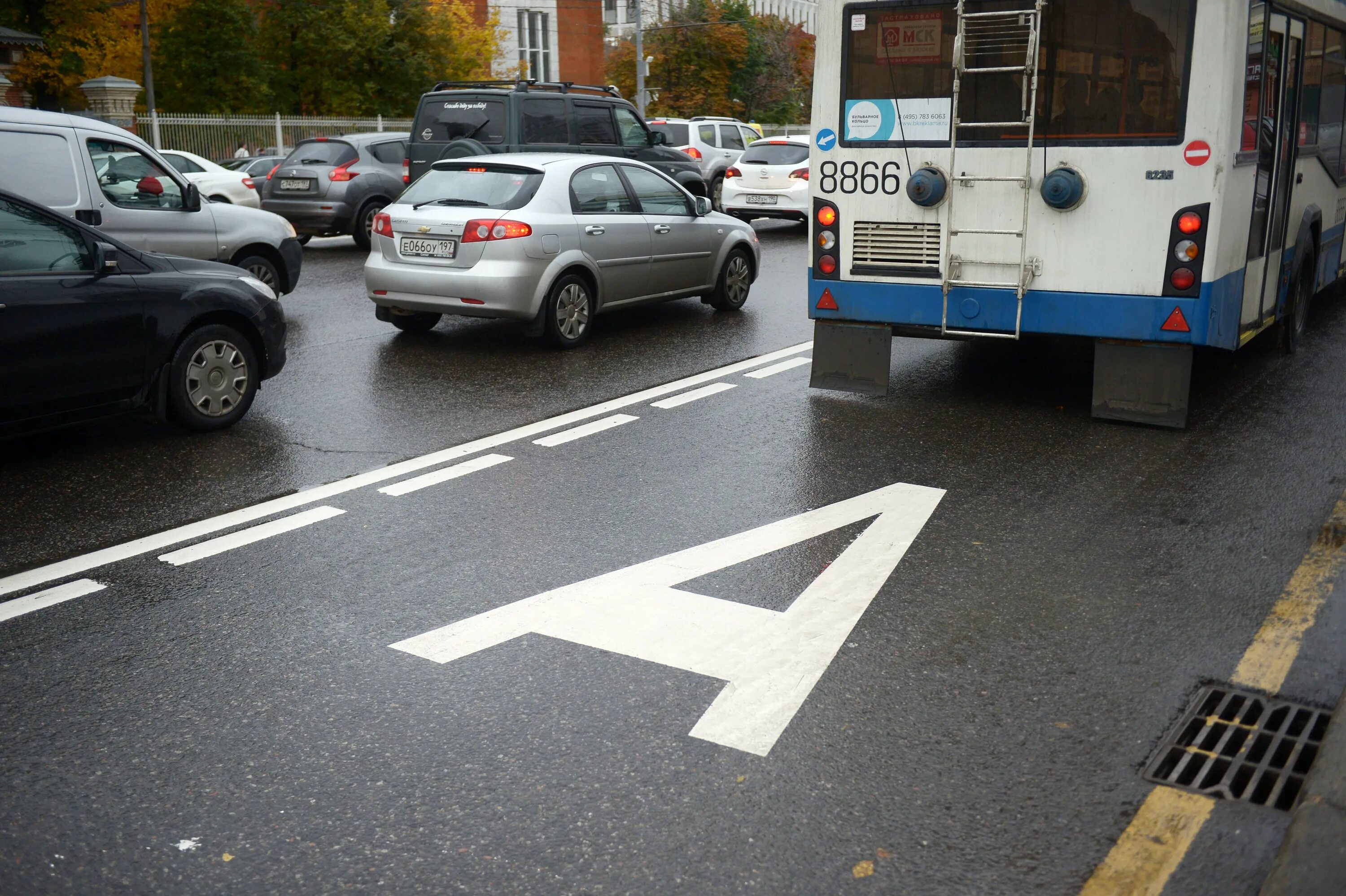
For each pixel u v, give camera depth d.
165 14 41.72
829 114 8.00
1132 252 7.25
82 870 3.21
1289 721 3.95
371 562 5.42
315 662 4.41
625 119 18.39
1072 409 8.23
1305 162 9.12
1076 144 7.26
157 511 6.16
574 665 4.38
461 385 9.14
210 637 4.63
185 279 7.47
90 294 6.90
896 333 8.34
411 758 3.75
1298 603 4.90
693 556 5.47
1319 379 9.09
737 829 3.36
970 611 4.84
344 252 18.64
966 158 7.60
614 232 10.83
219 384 7.70
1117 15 7.05
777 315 12.51
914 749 3.78
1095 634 4.62
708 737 3.86
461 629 4.69
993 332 7.76
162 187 10.77
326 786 3.59
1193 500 6.23
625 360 10.09
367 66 44.06
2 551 5.58
